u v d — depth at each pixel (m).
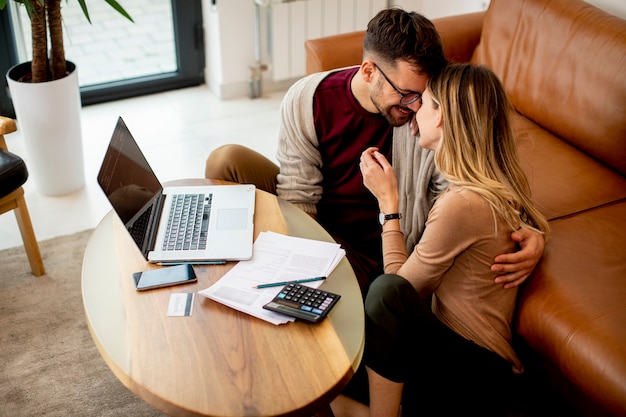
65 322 2.17
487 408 1.63
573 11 2.27
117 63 3.85
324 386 1.29
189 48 3.61
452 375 1.60
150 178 1.79
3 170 2.11
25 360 2.02
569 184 2.09
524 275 1.62
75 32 4.16
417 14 1.71
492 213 1.52
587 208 2.00
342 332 1.41
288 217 1.77
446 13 3.50
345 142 1.93
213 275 1.55
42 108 2.61
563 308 1.67
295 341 1.37
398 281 1.54
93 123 3.35
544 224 1.66
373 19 1.72
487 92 1.52
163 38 4.16
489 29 2.56
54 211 2.73
